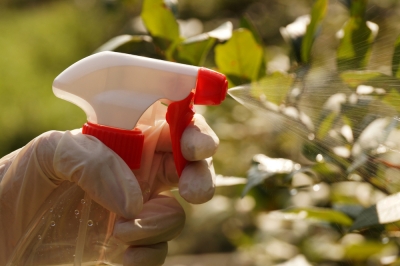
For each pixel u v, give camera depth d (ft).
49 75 10.03
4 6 13.08
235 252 5.57
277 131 3.53
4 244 2.92
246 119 4.58
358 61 3.11
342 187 3.30
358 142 3.03
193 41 3.27
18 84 9.61
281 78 3.10
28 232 2.91
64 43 10.77
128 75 2.80
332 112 3.06
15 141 8.52
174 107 2.80
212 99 2.79
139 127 2.93
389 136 3.01
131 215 2.80
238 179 3.26
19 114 8.96
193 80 2.79
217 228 5.92
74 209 2.91
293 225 3.85
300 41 3.23
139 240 2.84
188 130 2.80
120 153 2.83
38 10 12.76
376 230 3.11
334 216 3.16
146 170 2.91
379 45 3.17
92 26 10.43
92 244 2.90
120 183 2.81
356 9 3.12
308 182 3.25
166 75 2.79
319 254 3.58
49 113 8.85
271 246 4.03
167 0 3.38
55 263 2.90
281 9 6.02
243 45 3.17
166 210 2.87
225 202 4.89
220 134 4.56
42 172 2.87
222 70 3.20
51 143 2.86
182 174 2.81
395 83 3.00
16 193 2.90
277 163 3.22
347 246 3.27
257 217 4.33
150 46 3.37
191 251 6.31
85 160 2.80
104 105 2.81
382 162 3.01
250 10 6.62
